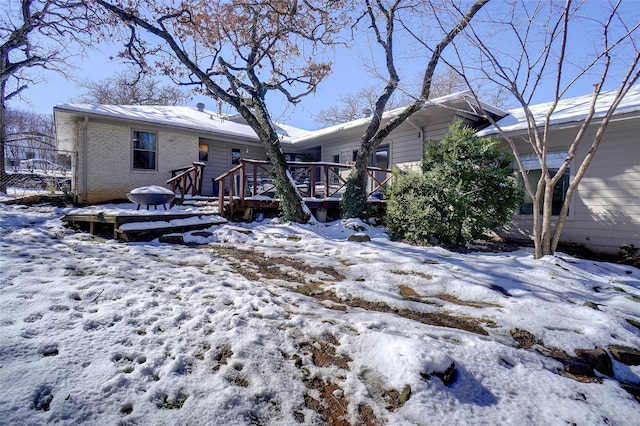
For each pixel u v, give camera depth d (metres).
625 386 2.08
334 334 2.30
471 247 6.32
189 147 11.70
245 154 13.73
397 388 1.80
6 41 11.43
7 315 2.09
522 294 3.40
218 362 1.89
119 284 2.79
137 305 2.41
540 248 5.12
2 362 1.65
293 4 7.03
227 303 2.64
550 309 3.04
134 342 1.97
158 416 1.48
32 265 3.15
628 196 6.09
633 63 4.14
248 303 2.64
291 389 1.76
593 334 2.57
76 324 2.08
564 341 2.46
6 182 10.61
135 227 5.08
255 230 6.42
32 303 2.28
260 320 2.38
